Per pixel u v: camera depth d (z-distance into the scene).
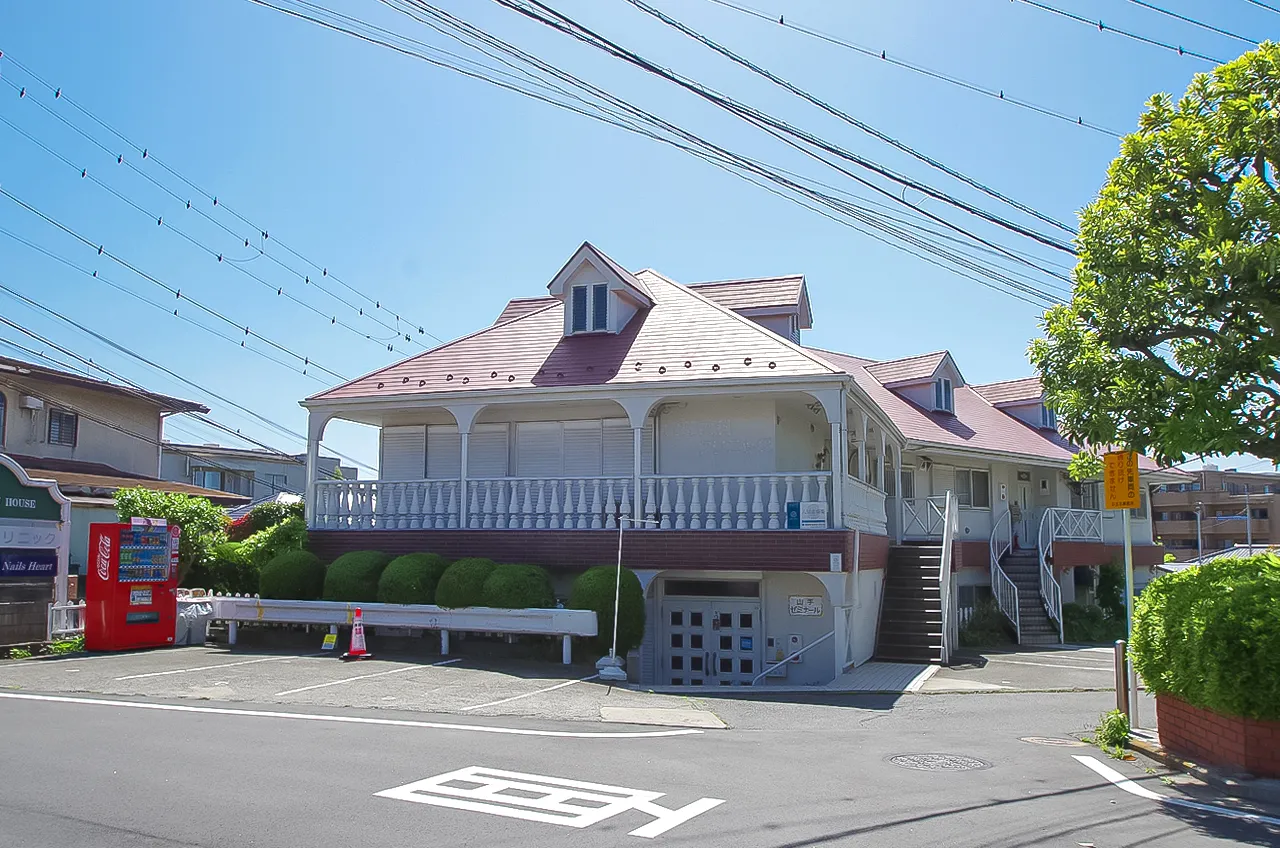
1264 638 7.93
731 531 16.70
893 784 7.99
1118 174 9.98
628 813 6.86
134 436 31.97
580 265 20.31
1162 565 33.94
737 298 23.75
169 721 10.40
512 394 18.30
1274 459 9.11
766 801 7.27
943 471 27.39
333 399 19.50
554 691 13.10
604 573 15.95
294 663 15.22
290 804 7.00
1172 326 9.66
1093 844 6.36
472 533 18.22
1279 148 8.97
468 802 7.11
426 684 13.34
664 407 19.48
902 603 20.33
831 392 16.64
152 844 6.07
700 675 18.25
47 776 7.80
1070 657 20.55
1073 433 10.16
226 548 21.75
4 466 15.86
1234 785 7.83
